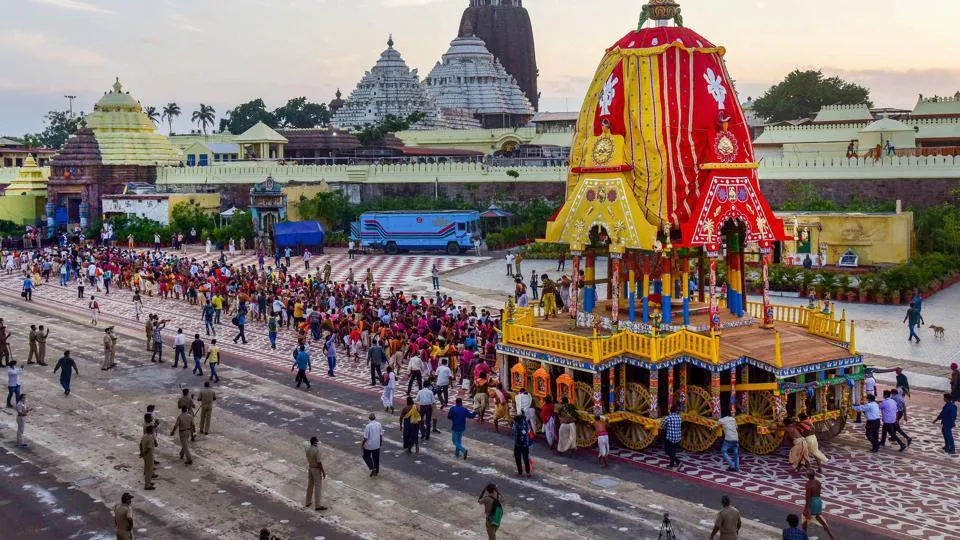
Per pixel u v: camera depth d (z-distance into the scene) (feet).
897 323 150.00
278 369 127.44
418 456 90.02
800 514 73.51
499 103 455.63
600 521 73.31
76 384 119.03
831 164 240.94
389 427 99.91
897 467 84.84
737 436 84.12
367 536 71.26
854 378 90.48
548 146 377.71
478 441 94.68
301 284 172.45
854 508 75.00
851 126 305.32
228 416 104.37
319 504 76.89
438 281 198.39
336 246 274.77
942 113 327.88
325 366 129.39
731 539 63.31
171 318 167.43
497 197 285.02
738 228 99.14
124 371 126.31
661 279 96.48
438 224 252.42
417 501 78.43
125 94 332.80
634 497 78.18
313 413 105.40
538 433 94.99
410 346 122.83
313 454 76.79
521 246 254.27
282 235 254.47
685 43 93.25
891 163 233.35
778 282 179.22
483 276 209.97
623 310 102.01
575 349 90.07
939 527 71.10
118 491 81.41
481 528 72.54
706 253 91.50
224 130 590.96
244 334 150.71
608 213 93.76
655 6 97.09
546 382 93.66
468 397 111.34
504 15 506.07
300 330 147.64
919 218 215.10
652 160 90.94
